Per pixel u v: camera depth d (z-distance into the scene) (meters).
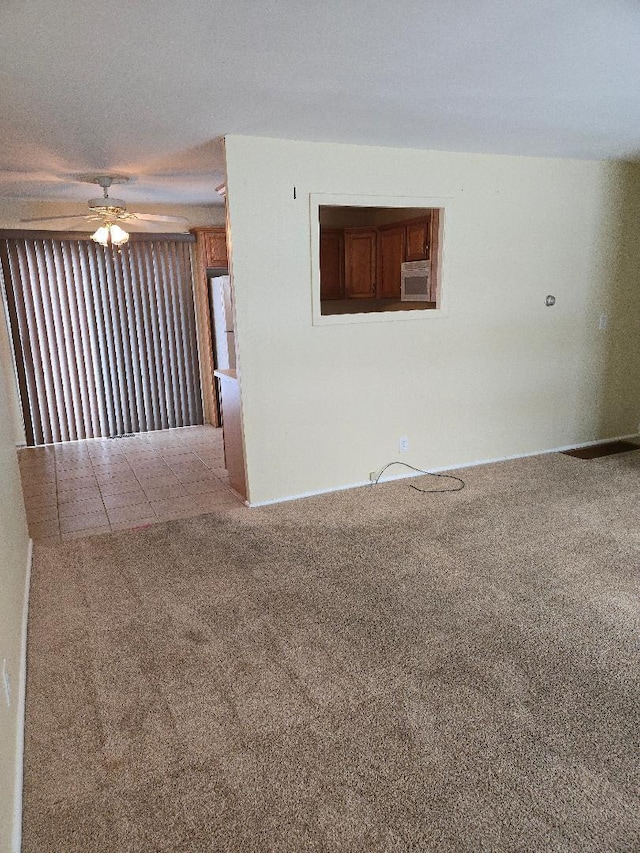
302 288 3.69
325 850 1.46
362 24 1.88
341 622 2.48
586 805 1.57
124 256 5.86
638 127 3.34
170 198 5.48
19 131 3.07
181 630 2.45
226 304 5.74
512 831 1.50
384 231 5.08
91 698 2.04
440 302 4.18
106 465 5.02
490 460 4.70
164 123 2.99
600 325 4.89
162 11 1.76
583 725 1.86
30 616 2.58
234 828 1.53
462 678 2.10
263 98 2.63
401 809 1.57
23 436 5.74
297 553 3.16
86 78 2.32
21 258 5.45
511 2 1.75
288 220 3.55
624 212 4.73
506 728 1.85
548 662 2.18
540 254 4.46
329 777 1.69
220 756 1.77
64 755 1.79
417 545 3.21
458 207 4.06
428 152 3.87
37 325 5.61
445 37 2.00
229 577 2.91
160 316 6.15
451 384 4.38
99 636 2.42
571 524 3.44
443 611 2.54
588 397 5.02
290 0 1.70
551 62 2.27
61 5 1.70
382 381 4.11
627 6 1.80
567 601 2.60
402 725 1.88
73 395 5.87
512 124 3.22
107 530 3.58
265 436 3.80
